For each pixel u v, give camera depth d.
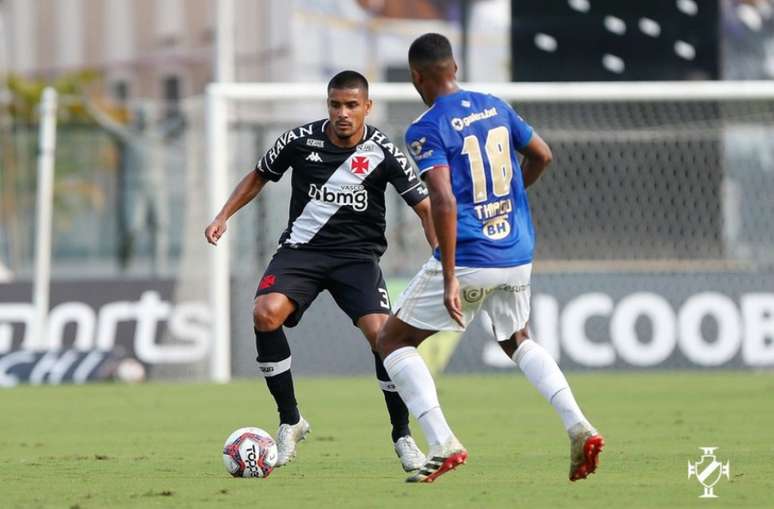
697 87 53.09
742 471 23.50
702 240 57.22
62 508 19.36
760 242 60.62
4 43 92.06
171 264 79.69
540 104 59.03
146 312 52.38
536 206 57.22
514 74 59.06
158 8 85.88
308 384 48.62
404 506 19.11
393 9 73.75
